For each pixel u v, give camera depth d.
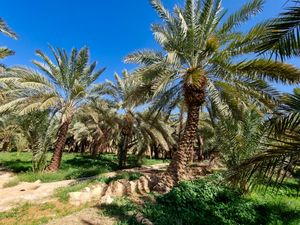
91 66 17.47
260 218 8.12
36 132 16.22
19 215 7.20
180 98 13.88
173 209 8.16
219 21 11.07
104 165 20.53
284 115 4.50
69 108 16.89
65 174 14.98
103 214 7.15
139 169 19.50
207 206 8.73
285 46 3.64
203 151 27.95
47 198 9.02
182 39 10.78
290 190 10.87
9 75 14.72
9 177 14.32
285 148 4.50
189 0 10.63
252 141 9.62
